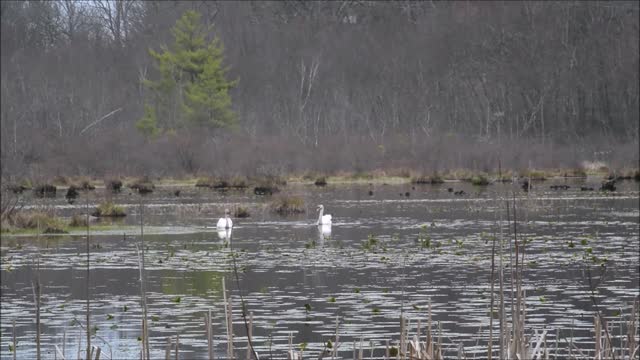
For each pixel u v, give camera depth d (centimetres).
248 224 4828
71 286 2975
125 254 3672
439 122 10750
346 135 9775
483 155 8856
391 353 1953
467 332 2292
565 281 2956
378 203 5984
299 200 5562
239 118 10200
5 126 8456
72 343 2262
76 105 9950
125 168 8488
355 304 2659
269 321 2459
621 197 6066
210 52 10262
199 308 2634
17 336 2334
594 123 10806
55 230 4422
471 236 4153
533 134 10519
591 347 2089
